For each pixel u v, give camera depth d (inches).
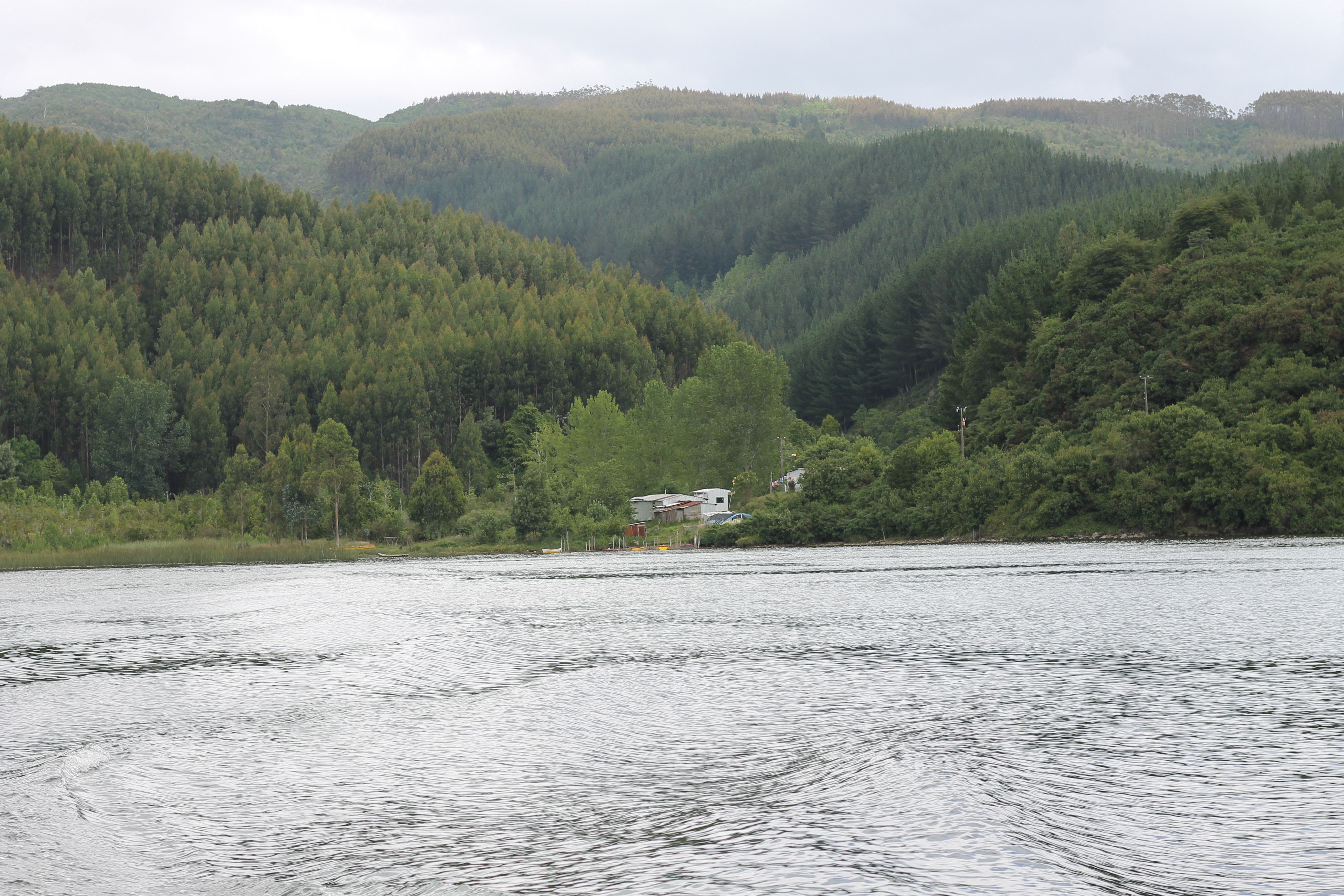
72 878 663.1
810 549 5216.5
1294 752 910.4
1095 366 5708.7
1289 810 749.3
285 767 926.4
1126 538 4500.5
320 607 2415.1
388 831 746.8
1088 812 744.3
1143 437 4633.4
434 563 4913.9
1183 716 1056.8
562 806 796.0
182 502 6840.6
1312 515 4158.5
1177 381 5324.8
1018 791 795.4
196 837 738.8
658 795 818.8
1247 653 1429.6
